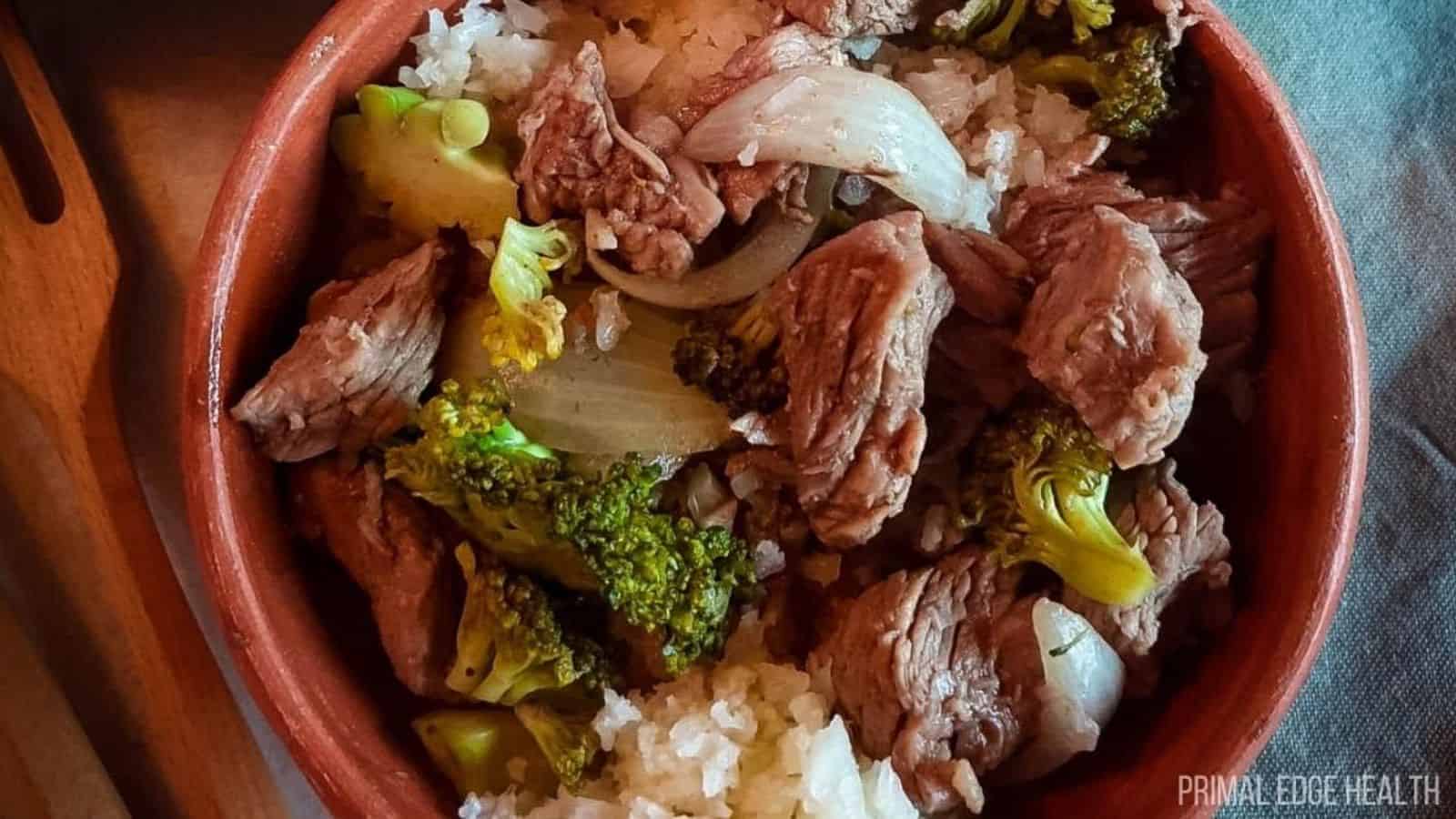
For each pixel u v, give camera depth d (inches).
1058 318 6.4
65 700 8.0
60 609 8.4
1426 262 8.9
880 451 6.3
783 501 7.0
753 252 6.7
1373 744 8.4
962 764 6.5
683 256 6.6
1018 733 6.7
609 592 6.3
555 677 6.6
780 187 6.6
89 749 7.9
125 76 8.5
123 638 8.3
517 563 6.8
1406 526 8.6
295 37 8.5
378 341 6.5
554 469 6.6
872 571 7.0
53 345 7.8
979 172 7.3
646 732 6.7
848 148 6.5
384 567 6.7
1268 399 7.0
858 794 6.5
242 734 8.0
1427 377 8.8
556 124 6.6
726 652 6.9
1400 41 9.1
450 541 6.9
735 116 6.5
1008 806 7.1
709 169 6.6
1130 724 7.0
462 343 6.8
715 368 6.6
